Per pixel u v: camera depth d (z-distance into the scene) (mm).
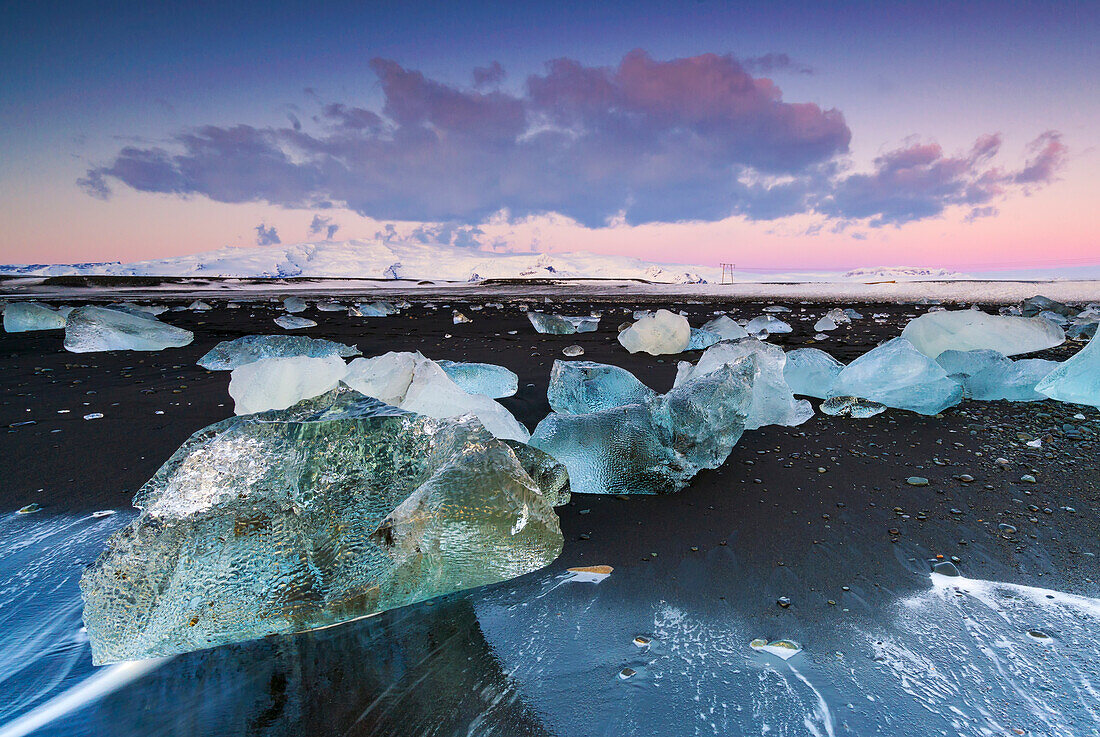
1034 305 9711
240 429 1765
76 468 2725
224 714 1271
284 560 1540
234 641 1488
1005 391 3824
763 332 7984
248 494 1635
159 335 6594
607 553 1926
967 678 1340
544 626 1557
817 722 1219
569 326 8109
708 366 3949
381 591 1580
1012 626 1523
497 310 12766
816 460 2787
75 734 1218
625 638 1503
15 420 3525
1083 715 1224
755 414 3326
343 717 1256
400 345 6848
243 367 3393
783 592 1693
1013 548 1925
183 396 4152
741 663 1402
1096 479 2490
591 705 1275
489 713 1258
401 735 1203
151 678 1387
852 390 3811
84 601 1505
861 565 1834
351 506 1729
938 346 4902
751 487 2465
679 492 2416
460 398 2832
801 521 2137
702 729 1203
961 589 1698
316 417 1867
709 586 1729
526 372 4961
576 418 2516
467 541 1627
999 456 2797
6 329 8188
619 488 2385
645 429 2465
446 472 1674
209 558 1498
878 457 2816
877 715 1235
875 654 1426
